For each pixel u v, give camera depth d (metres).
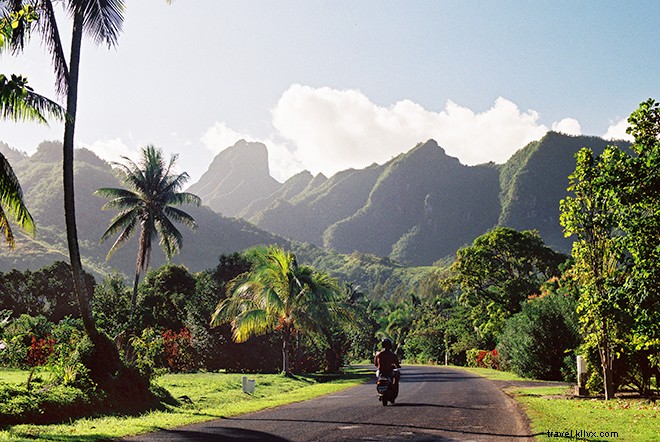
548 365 29.69
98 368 15.30
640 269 12.23
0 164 13.61
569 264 41.62
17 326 33.09
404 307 126.88
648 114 12.52
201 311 40.78
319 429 10.95
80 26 16.08
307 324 34.75
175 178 46.31
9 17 9.16
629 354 17.42
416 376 35.81
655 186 11.97
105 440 9.59
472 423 11.63
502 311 56.03
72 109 15.91
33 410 11.88
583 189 16.20
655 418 11.68
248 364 39.31
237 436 10.02
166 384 23.33
